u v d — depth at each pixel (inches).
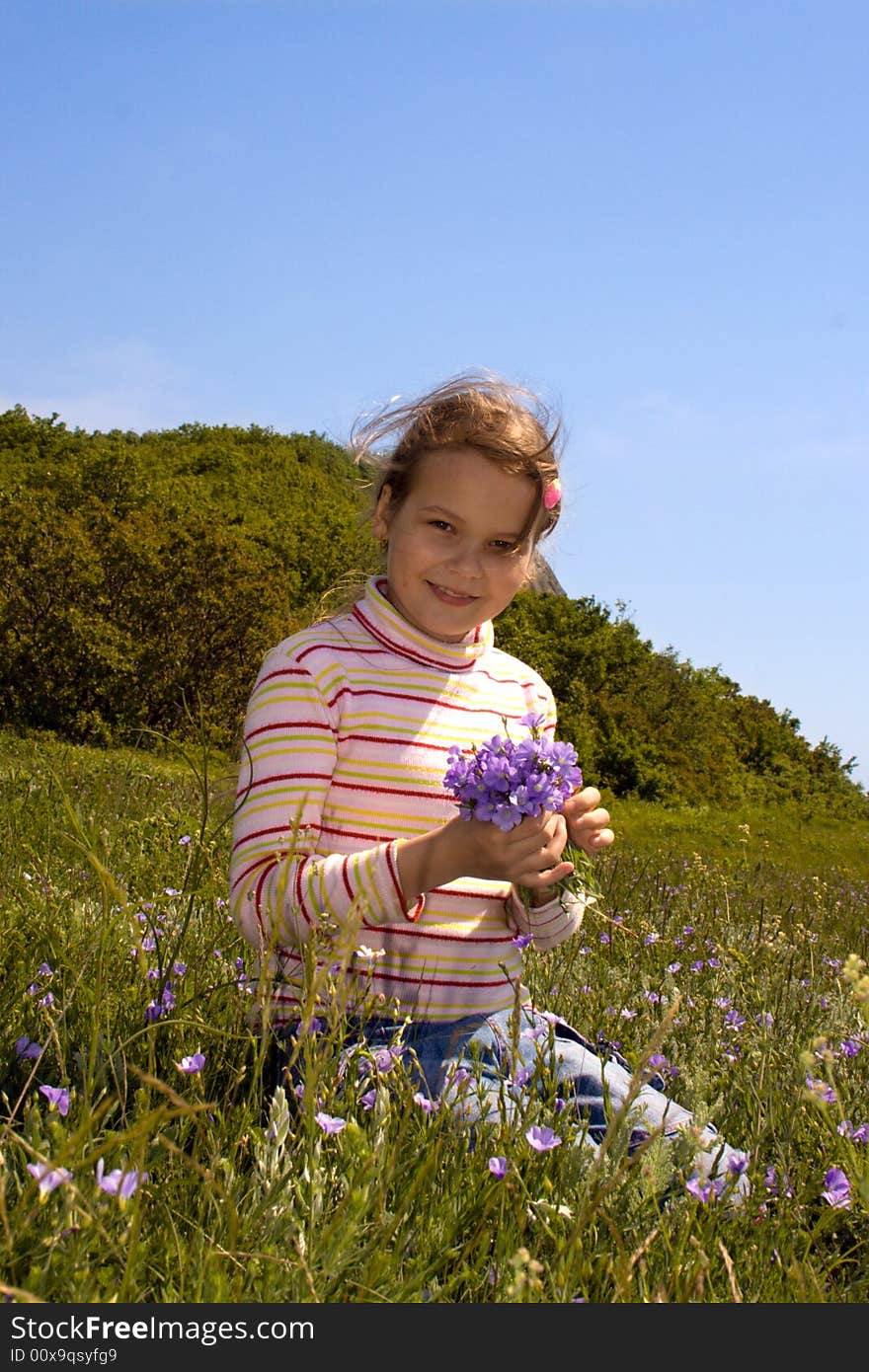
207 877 132.1
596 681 1406.3
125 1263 59.8
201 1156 75.7
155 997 95.0
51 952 106.0
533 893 100.5
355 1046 81.7
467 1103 86.7
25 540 760.3
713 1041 120.7
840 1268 85.2
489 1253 73.2
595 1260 70.6
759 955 152.2
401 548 103.3
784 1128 96.7
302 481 2625.5
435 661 106.2
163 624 792.9
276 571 860.6
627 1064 112.1
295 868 92.2
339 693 100.7
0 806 190.7
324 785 98.3
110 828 166.4
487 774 85.4
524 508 103.0
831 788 1811.0
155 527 839.1
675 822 1084.5
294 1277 63.5
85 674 751.1
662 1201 80.9
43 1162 56.6
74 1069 87.4
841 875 559.5
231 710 790.5
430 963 96.3
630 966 151.1
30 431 2463.1
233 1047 91.3
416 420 105.0
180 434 3029.0
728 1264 65.9
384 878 88.6
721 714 1653.5
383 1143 72.6
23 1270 60.5
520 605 1437.0
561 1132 80.8
